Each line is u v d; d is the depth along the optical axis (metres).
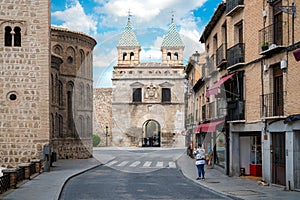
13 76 21.31
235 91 18.66
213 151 22.64
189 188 14.84
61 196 12.75
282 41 14.48
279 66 15.06
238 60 17.88
